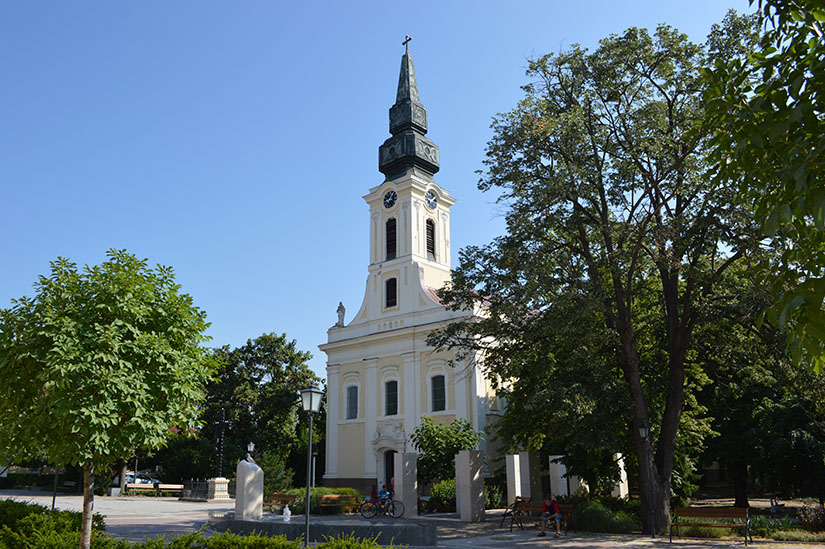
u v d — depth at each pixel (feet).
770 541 64.03
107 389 35.58
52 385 34.01
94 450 36.94
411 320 149.28
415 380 143.23
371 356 153.07
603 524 74.95
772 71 20.01
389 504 92.79
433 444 109.70
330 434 157.17
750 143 19.76
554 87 81.66
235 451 171.12
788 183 17.97
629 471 99.76
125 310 37.55
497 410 137.08
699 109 69.77
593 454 89.86
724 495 163.84
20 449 37.63
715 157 22.66
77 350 35.06
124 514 98.12
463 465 89.04
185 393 38.60
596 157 76.95
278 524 66.13
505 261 77.82
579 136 75.56
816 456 88.94
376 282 159.74
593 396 69.15
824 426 84.84
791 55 19.54
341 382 158.30
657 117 74.02
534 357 80.18
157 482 169.78
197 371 41.50
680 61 75.72
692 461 96.32
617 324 76.48
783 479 97.81
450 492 103.04
